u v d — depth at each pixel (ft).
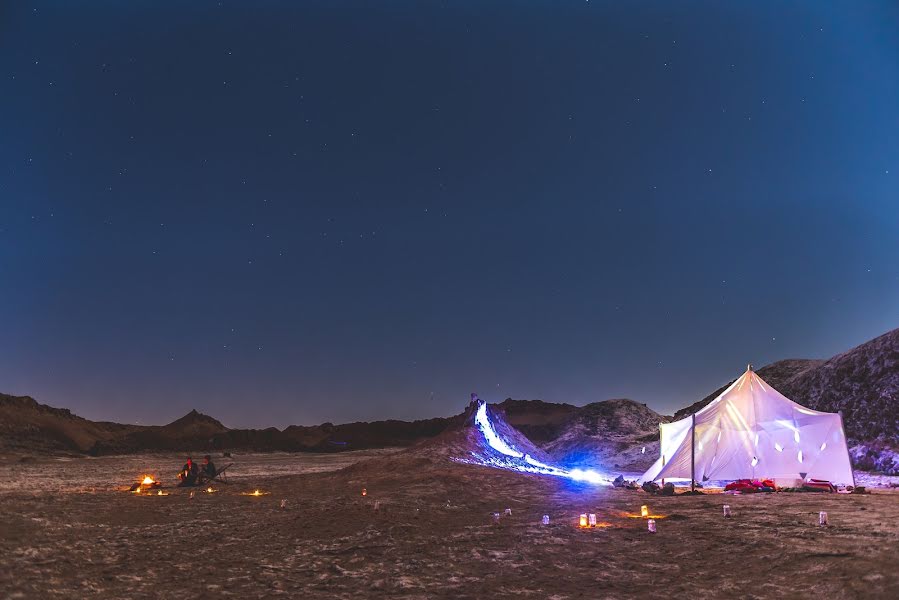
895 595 22.85
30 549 33.01
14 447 167.22
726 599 24.63
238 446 217.77
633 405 189.67
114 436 220.02
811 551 30.73
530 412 218.38
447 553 34.35
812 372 135.64
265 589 27.20
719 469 73.46
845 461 69.10
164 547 35.86
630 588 26.91
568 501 58.08
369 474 83.71
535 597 25.88
